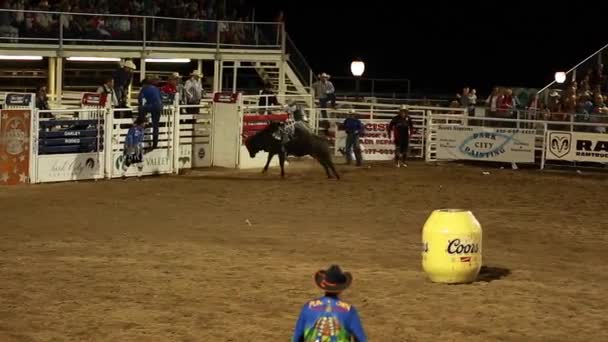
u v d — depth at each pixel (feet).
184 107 111.86
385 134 128.16
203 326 46.21
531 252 68.13
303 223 76.95
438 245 55.62
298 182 102.99
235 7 171.83
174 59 140.46
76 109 100.58
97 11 142.92
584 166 124.36
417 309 50.19
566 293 54.80
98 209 81.41
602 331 47.19
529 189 102.58
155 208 82.84
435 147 129.18
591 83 145.18
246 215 80.28
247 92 170.60
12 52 124.77
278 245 67.10
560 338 45.85
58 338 44.06
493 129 124.16
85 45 131.75
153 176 106.63
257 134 107.34
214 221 76.84
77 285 53.78
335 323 31.94
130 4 147.84
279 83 152.15
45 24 127.75
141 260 60.75
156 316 47.75
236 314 48.29
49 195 88.94
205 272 57.52
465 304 51.47
